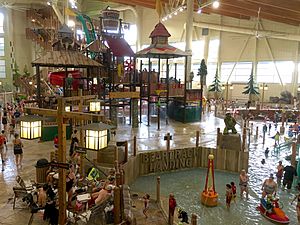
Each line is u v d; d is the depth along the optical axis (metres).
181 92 26.02
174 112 28.22
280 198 14.75
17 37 41.34
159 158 17.55
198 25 41.59
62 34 19.66
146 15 46.44
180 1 33.03
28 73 38.09
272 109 34.75
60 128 7.40
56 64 18.33
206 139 20.45
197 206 13.61
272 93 39.50
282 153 21.52
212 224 12.01
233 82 42.19
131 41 48.75
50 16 36.84
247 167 18.00
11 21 40.69
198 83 44.19
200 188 15.65
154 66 48.59
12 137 19.33
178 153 18.11
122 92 21.59
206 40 43.53
